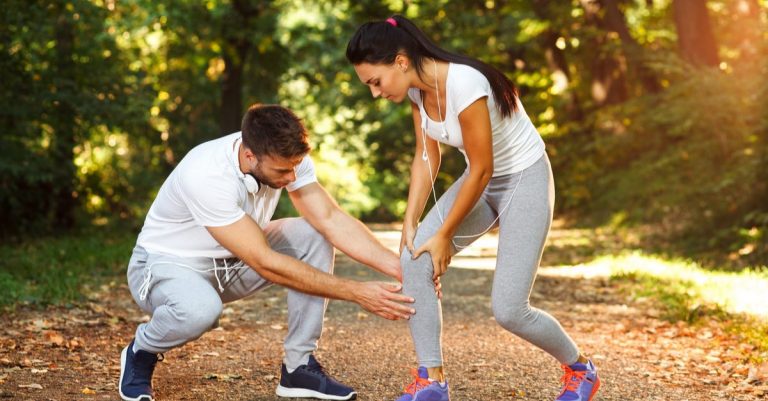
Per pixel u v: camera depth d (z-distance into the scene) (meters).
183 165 3.48
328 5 25.20
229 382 4.06
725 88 10.74
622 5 18.50
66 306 6.11
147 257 3.65
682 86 11.30
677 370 4.59
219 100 19.19
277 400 3.75
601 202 16.02
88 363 4.36
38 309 5.96
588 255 10.86
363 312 6.37
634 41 15.48
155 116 15.41
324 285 3.47
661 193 12.76
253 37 17.27
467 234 3.49
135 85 12.61
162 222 3.61
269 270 3.46
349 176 30.48
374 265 3.61
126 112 12.19
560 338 3.47
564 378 3.61
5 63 10.84
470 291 7.85
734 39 13.52
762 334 5.36
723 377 4.39
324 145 28.80
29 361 4.32
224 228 3.43
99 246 10.27
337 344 5.11
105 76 12.16
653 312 6.54
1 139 11.05
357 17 20.53
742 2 12.34
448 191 3.47
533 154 3.38
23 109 10.95
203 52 18.02
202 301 3.45
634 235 12.71
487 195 3.48
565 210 18.67
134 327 5.54
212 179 3.39
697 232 10.92
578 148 18.36
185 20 16.53
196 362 4.47
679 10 13.10
